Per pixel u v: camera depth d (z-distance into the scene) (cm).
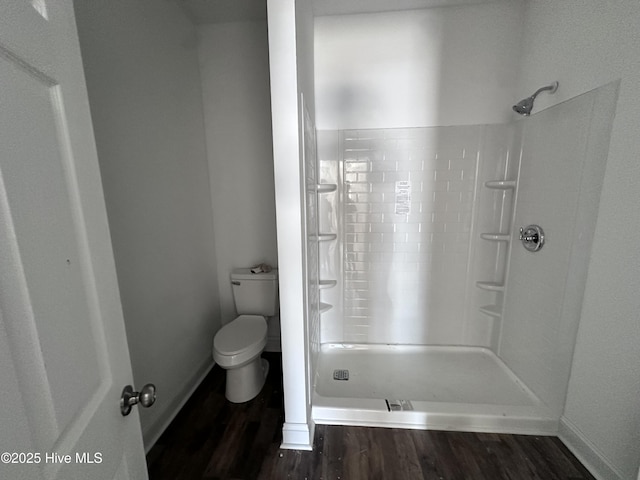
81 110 52
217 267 218
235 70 194
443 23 172
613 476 113
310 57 155
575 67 130
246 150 202
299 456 133
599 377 120
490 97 177
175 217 165
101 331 55
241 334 176
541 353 155
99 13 113
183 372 172
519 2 166
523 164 169
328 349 212
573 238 133
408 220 195
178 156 168
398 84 180
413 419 148
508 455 132
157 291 148
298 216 116
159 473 127
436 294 203
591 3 121
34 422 38
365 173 192
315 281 181
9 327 35
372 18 175
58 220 45
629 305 107
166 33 157
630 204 106
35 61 41
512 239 180
